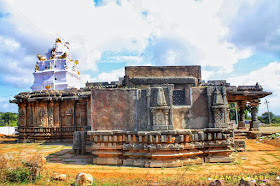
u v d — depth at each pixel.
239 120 28.84
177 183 7.71
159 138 10.38
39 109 22.73
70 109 23.33
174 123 11.25
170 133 10.38
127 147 11.00
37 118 22.69
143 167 10.53
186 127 11.42
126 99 11.58
